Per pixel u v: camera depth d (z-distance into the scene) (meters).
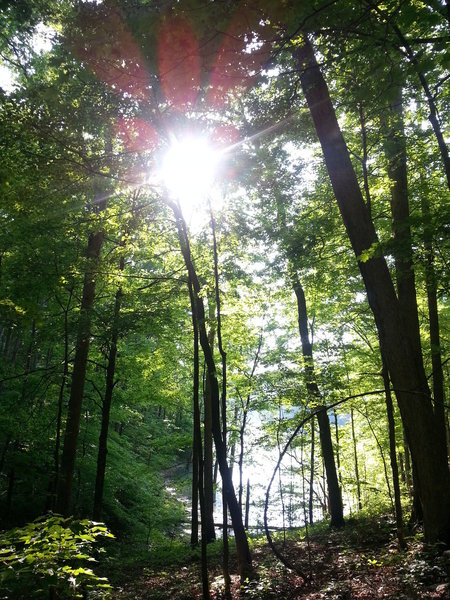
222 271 12.18
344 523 14.34
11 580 2.95
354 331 17.22
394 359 7.83
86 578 3.18
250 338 16.27
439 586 5.23
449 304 15.76
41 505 13.42
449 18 4.21
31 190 7.84
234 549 12.70
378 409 16.83
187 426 28.84
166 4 3.72
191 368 17.83
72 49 5.27
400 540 7.55
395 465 7.71
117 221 10.64
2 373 12.99
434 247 6.77
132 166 7.64
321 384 12.38
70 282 10.72
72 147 7.43
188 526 20.77
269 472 21.27
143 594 8.84
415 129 9.52
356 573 7.26
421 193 9.73
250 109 7.33
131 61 5.04
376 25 4.62
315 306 18.16
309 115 9.24
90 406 16.27
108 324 11.75
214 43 4.07
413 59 4.89
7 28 9.99
